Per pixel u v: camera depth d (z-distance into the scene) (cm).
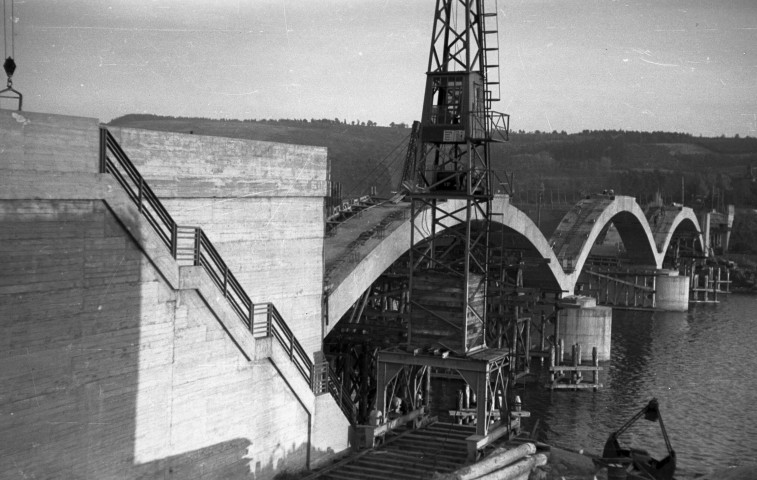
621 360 10475
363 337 5756
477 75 4841
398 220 5938
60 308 2852
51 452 2845
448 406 7362
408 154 7044
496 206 7512
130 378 3133
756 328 13325
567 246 10950
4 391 2683
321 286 4631
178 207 3644
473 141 4781
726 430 7244
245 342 3672
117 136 3312
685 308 15400
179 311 3338
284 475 3994
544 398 8344
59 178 2809
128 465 3148
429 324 4681
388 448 4481
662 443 6800
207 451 3522
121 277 3067
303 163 4378
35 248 2761
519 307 8519
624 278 15412
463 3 4759
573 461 4588
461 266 5944
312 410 4156
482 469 3859
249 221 4050
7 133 2662
